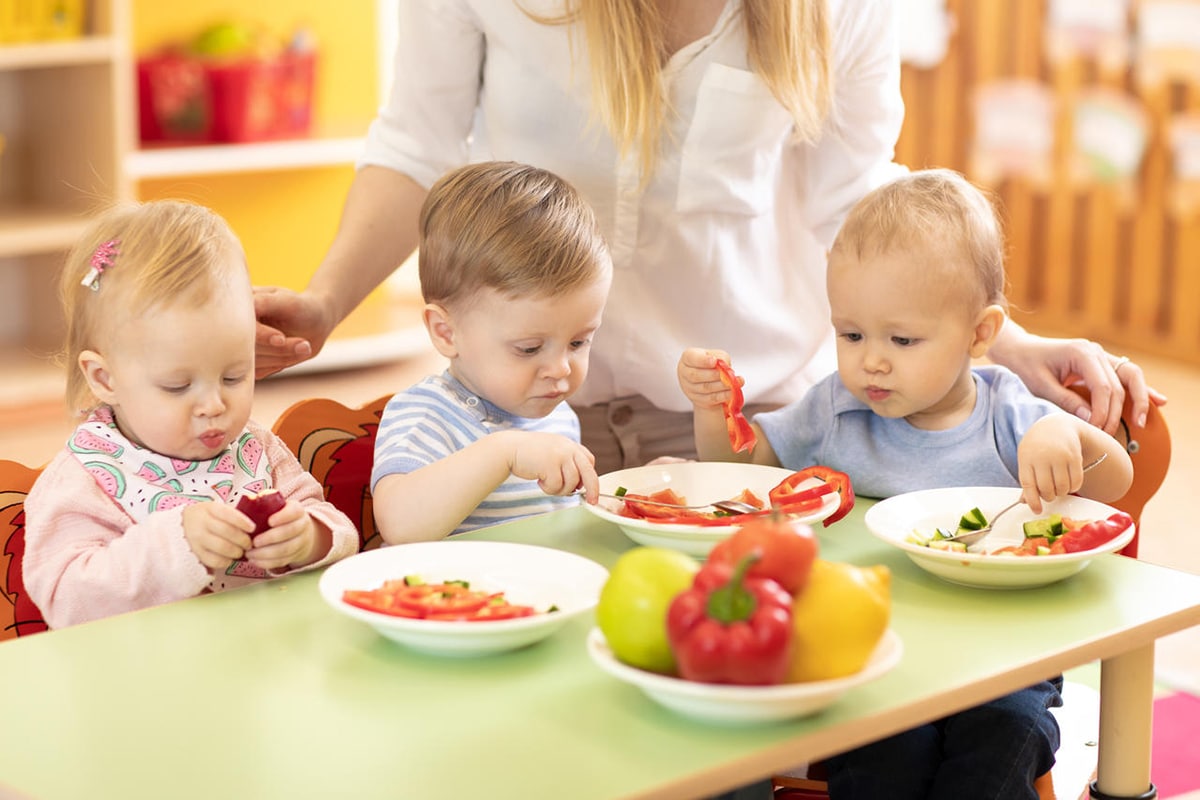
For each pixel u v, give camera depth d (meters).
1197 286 4.41
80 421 1.51
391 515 1.49
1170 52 4.32
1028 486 1.46
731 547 1.02
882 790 1.51
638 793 0.95
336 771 0.98
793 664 1.01
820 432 1.74
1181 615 1.27
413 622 1.13
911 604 1.28
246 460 1.52
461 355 1.62
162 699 1.09
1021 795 1.51
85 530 1.40
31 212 4.09
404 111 1.85
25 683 1.12
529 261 1.54
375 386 4.33
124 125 3.93
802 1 1.72
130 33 4.32
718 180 1.78
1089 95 4.56
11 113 4.20
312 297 1.75
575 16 1.68
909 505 1.48
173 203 1.48
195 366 1.40
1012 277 4.91
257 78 4.18
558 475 1.43
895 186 1.68
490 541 1.43
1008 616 1.25
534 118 1.76
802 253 1.95
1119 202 4.57
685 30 1.74
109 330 1.40
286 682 1.12
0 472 1.47
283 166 4.22
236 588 1.32
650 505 1.48
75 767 0.99
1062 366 1.76
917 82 5.02
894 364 1.63
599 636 1.09
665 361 1.84
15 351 4.18
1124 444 1.73
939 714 1.09
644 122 1.71
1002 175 4.86
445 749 1.01
